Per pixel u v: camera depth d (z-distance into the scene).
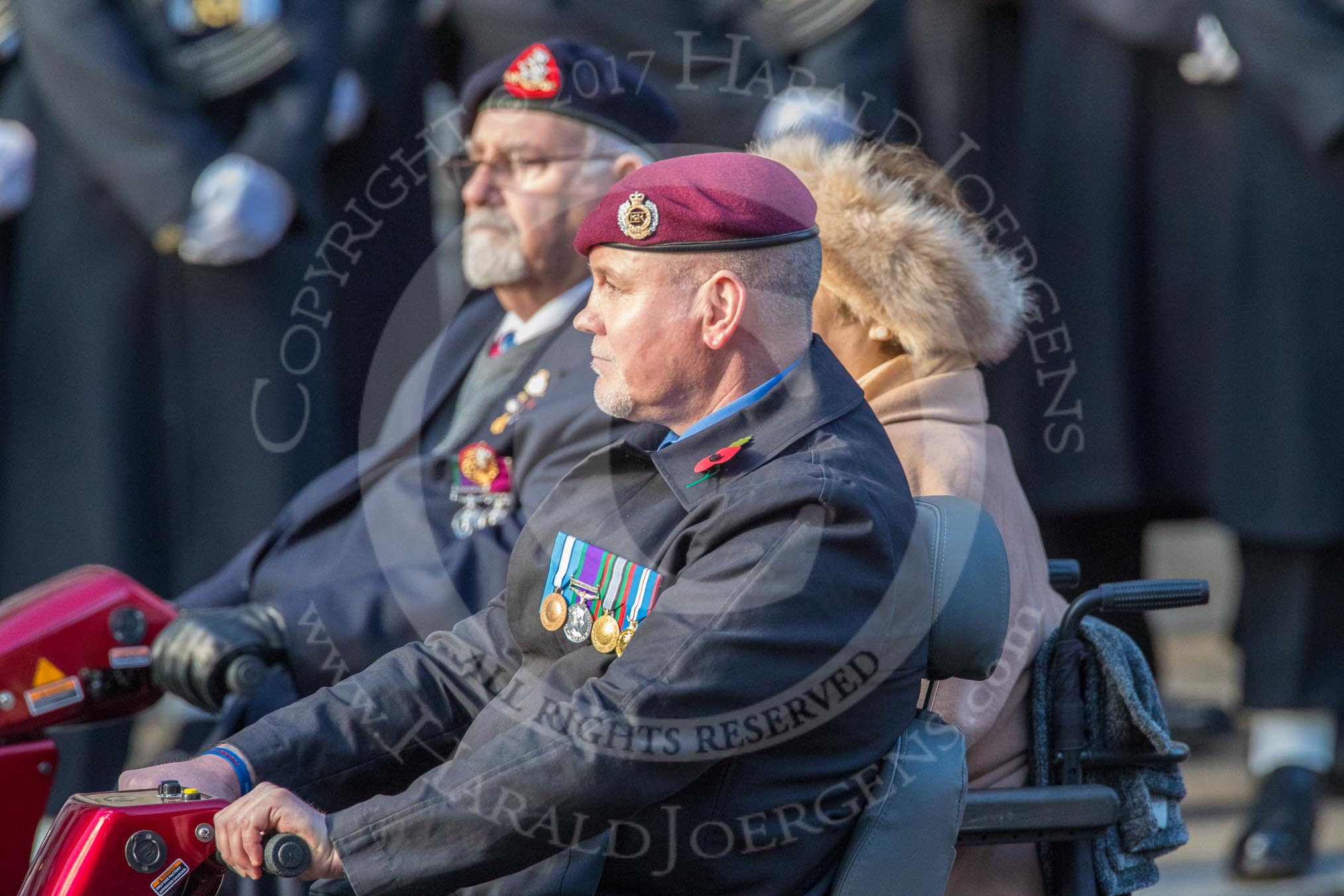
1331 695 12.73
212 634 7.03
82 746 11.69
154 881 5.28
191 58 12.40
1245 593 13.23
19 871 6.89
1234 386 13.35
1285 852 11.84
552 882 5.47
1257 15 12.77
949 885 6.50
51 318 12.54
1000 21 14.51
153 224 12.16
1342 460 13.09
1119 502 13.51
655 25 11.15
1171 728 14.98
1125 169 13.78
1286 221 13.09
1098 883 6.39
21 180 12.48
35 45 12.15
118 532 12.56
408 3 13.77
